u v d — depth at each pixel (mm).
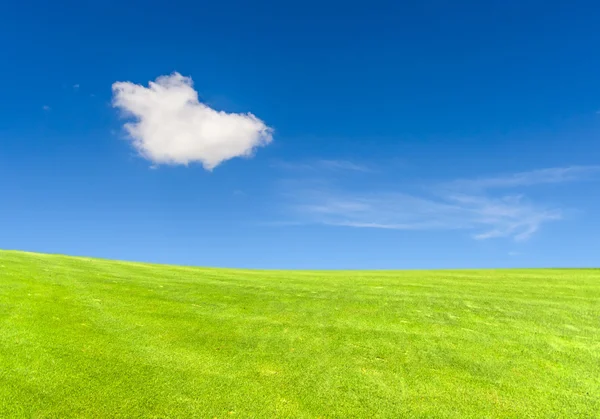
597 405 12656
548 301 23969
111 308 19656
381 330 18531
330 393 12859
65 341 15055
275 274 35688
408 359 15578
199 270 36281
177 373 13516
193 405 11688
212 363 14484
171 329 17531
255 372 14016
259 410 11672
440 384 13742
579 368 15156
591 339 17938
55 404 11086
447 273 38875
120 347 15133
